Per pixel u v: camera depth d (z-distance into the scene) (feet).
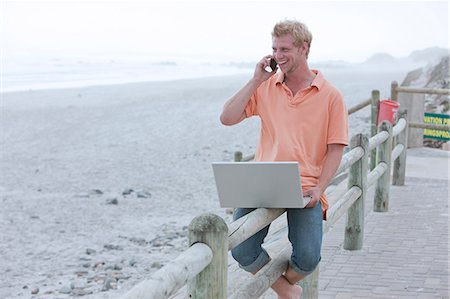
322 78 13.14
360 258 21.03
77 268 29.19
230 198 12.82
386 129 26.21
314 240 13.14
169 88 124.57
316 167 13.28
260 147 13.55
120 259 30.27
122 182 47.19
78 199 42.06
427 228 24.41
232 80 155.53
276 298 17.74
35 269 29.07
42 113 82.94
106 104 93.09
